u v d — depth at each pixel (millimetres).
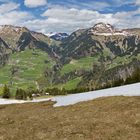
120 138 31750
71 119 41750
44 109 57719
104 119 38906
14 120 49062
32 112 55469
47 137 34656
